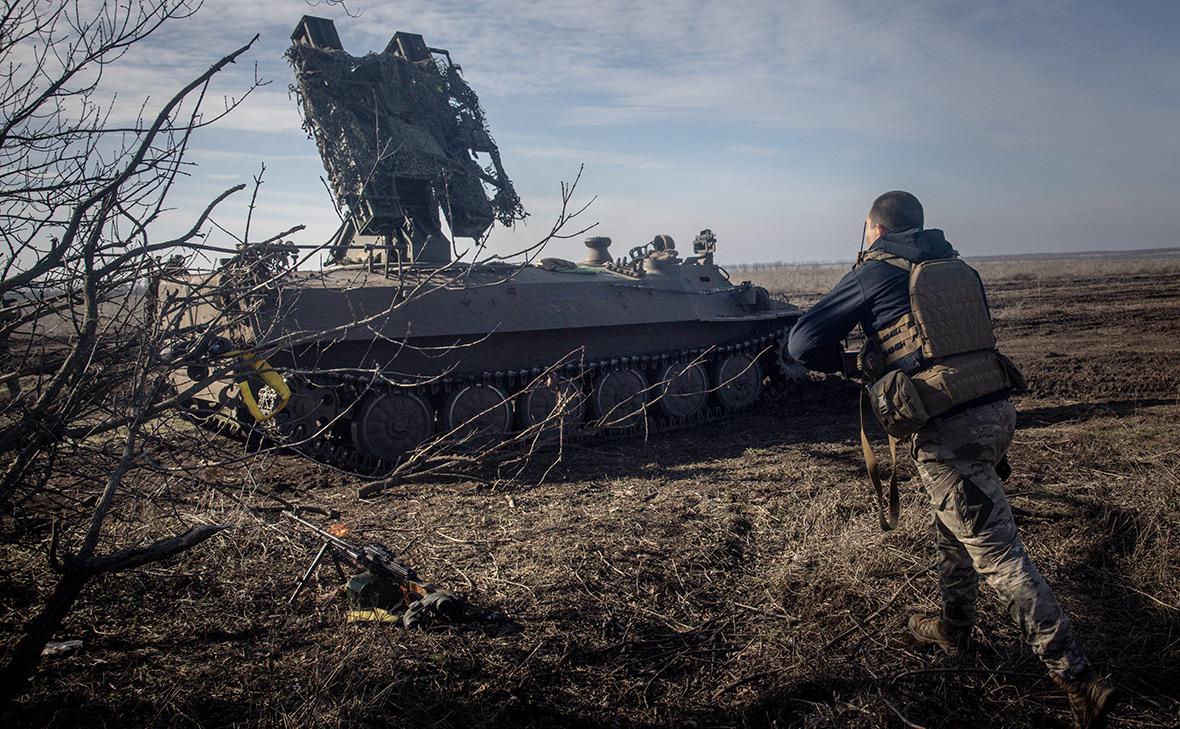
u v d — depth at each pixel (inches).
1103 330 805.2
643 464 368.2
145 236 157.2
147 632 185.5
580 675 171.9
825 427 445.7
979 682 165.3
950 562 171.6
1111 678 165.5
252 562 225.0
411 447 383.9
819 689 166.4
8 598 196.5
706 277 505.4
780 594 209.0
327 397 362.9
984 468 156.2
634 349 466.0
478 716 155.9
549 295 431.5
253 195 163.0
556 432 418.6
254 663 172.4
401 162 441.1
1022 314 974.4
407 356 387.5
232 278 170.1
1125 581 206.8
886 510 261.9
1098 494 270.2
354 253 445.1
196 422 179.2
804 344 174.6
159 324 163.0
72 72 154.2
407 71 478.9
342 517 279.3
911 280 163.2
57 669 167.5
